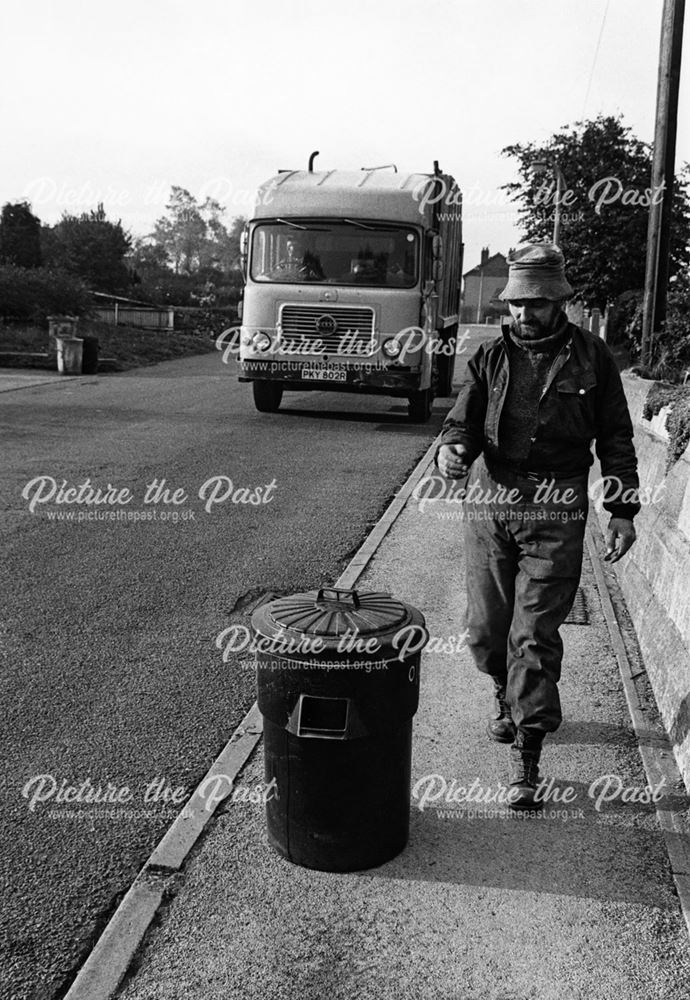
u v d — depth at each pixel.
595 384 3.86
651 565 5.90
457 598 6.62
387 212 14.49
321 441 13.50
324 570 7.32
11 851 3.67
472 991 2.95
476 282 80.69
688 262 22.67
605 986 2.98
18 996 2.93
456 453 3.92
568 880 3.49
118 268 50.84
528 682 3.87
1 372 22.88
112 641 5.81
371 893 3.39
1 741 4.53
